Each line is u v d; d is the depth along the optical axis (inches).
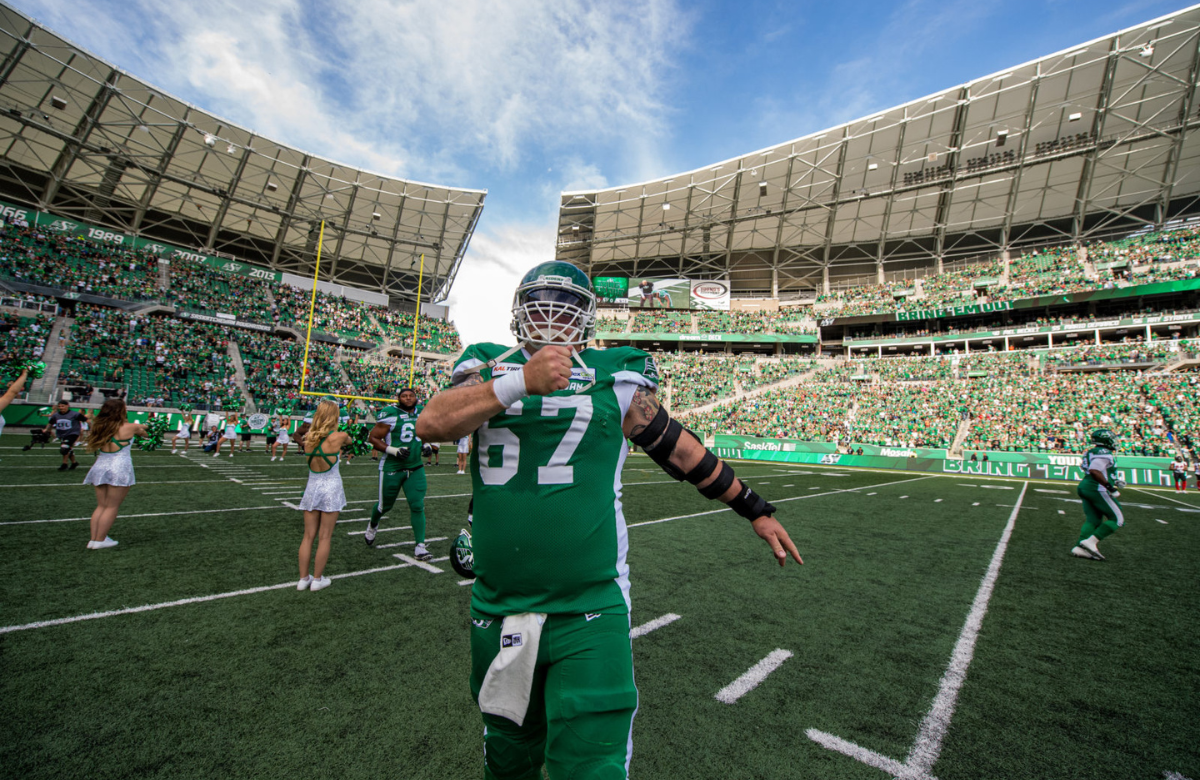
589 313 57.9
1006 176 1112.2
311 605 147.0
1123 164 1047.0
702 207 1344.7
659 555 222.4
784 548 57.7
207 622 132.4
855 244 1350.9
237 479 404.2
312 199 1186.6
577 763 45.2
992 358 1150.3
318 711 94.9
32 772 75.2
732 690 107.3
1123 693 109.9
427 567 189.3
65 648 114.6
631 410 56.6
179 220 1131.9
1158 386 917.2
